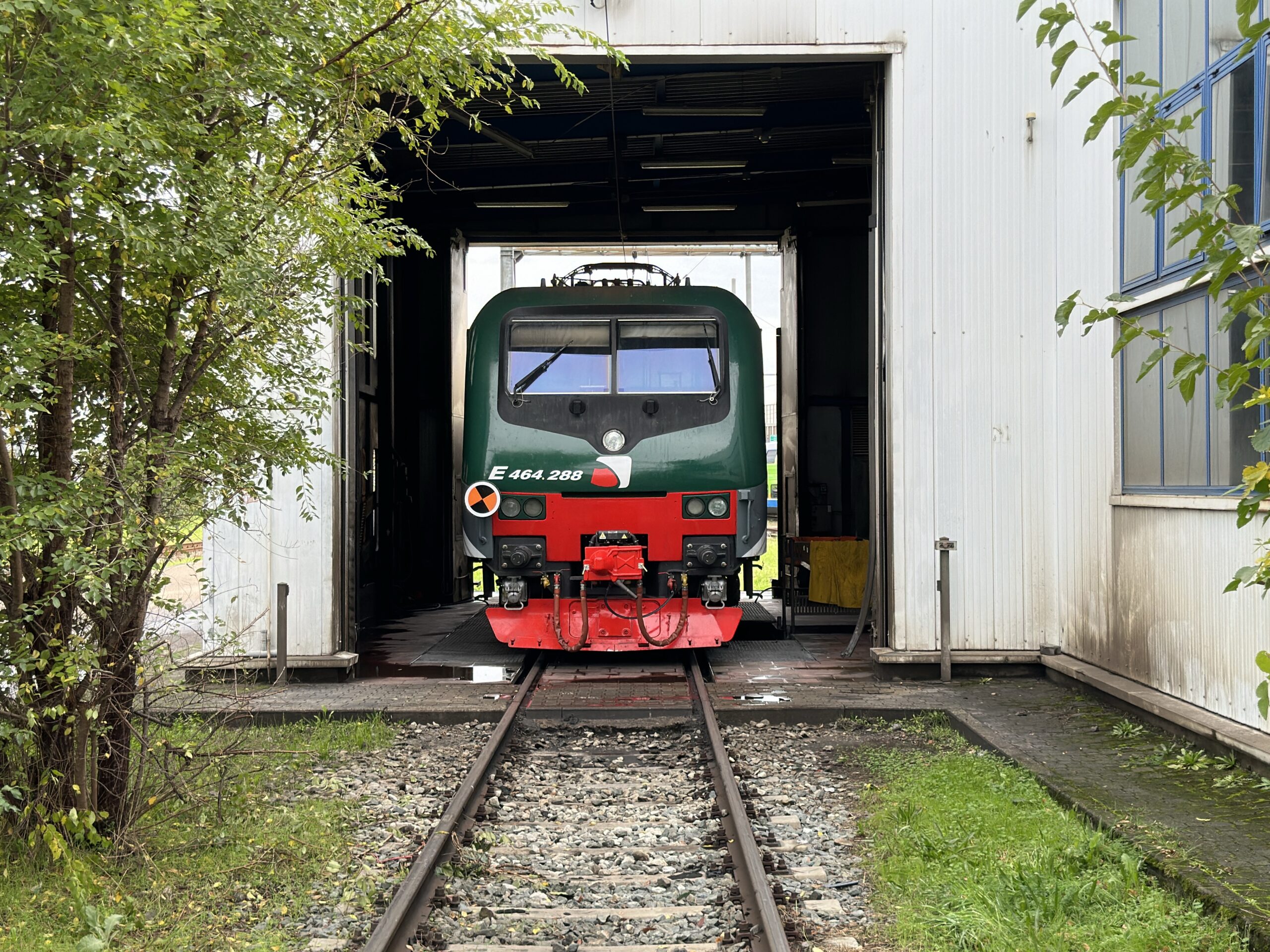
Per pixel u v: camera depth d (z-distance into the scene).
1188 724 6.73
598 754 7.32
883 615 9.90
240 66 4.54
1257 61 6.36
